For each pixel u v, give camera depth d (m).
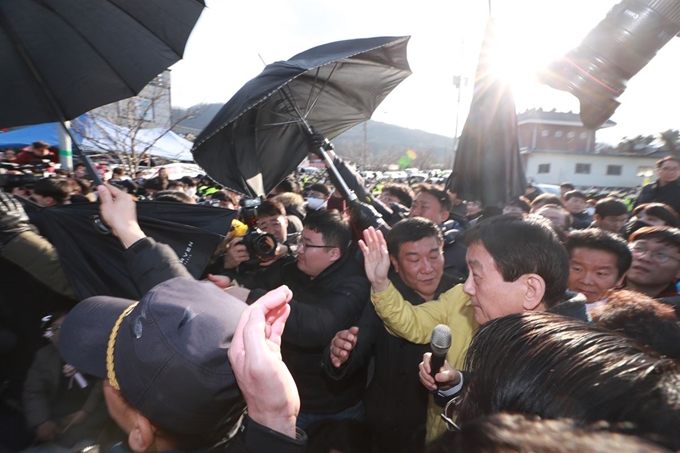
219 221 2.01
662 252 2.35
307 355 2.27
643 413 0.55
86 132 9.59
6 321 1.72
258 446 0.85
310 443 2.25
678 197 4.98
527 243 1.33
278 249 2.55
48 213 1.81
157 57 1.90
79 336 1.02
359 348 2.22
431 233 2.25
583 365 0.62
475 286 1.43
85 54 1.78
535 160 30.06
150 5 1.81
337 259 2.39
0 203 1.90
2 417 1.63
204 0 1.88
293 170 3.04
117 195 1.58
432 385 1.51
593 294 2.10
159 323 0.91
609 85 1.55
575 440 0.43
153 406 0.88
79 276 1.79
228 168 2.62
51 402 1.62
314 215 2.44
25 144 10.12
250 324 0.89
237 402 0.94
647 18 1.45
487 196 2.35
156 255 1.45
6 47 1.69
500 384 0.70
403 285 2.42
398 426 2.32
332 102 3.06
